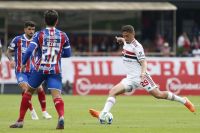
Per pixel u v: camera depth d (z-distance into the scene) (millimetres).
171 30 92000
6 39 89312
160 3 88875
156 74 68938
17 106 51594
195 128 35062
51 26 33406
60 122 33469
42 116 43031
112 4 88062
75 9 85750
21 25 89438
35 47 33219
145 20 91938
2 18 89250
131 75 37531
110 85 69312
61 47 33438
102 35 91312
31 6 85688
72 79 69500
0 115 43562
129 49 37375
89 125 36531
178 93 69125
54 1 87938
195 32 92188
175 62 69000
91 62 69375
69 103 55688
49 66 33250
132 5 87938
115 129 34156
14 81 70312
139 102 57531
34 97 63562
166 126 36156
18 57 42031
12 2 86750
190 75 69000
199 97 65438
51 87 33250
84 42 90938
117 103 56094
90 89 69312
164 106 52562
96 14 91062
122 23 91688
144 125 36781
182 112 46531
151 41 91750
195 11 92625
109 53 83500
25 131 32812
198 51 79688
